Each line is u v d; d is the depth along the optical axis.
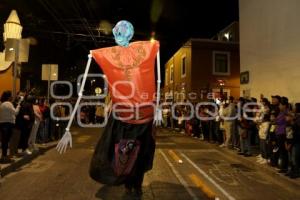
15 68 10.91
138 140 5.85
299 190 7.68
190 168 10.02
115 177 5.73
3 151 9.64
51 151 13.24
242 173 9.45
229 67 29.14
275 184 8.23
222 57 29.09
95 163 5.78
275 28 14.44
